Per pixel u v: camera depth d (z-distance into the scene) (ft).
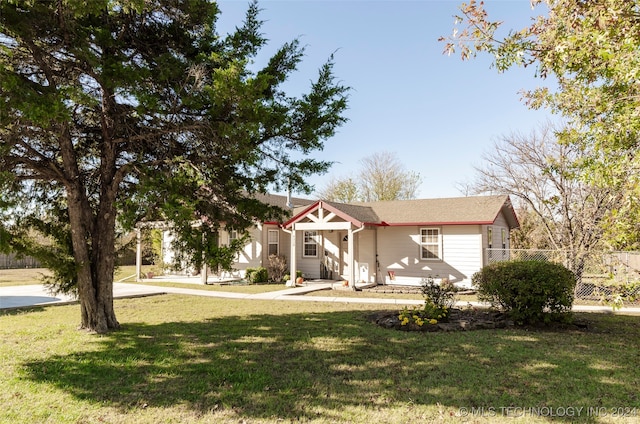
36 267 100.48
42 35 19.10
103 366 19.39
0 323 29.91
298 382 17.08
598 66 15.88
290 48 26.14
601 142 16.17
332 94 25.21
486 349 22.43
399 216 59.52
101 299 27.55
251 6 26.03
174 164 23.26
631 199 12.29
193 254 24.20
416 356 21.04
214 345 23.49
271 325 29.66
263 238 64.69
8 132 19.34
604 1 13.24
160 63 21.93
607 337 25.54
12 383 17.08
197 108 22.26
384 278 59.52
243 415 13.96
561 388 16.29
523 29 17.21
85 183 28.32
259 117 21.08
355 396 15.58
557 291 28.04
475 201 57.47
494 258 54.03
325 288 54.13
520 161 51.90
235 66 19.97
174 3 22.59
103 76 19.51
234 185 26.30
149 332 27.04
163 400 15.29
